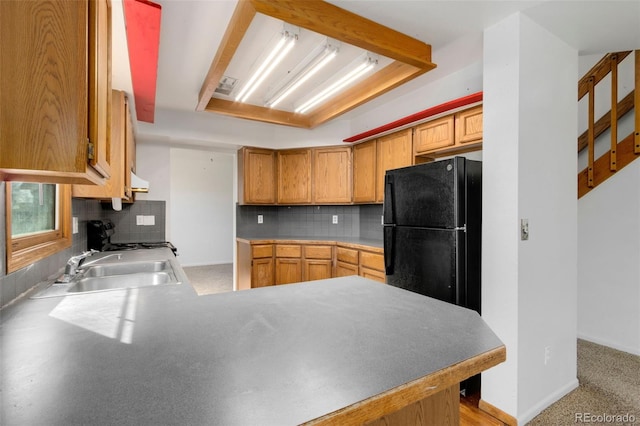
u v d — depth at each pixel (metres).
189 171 6.93
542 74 1.89
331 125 4.04
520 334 1.77
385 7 1.74
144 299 1.23
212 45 2.11
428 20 1.85
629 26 1.87
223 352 0.75
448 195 2.00
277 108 3.43
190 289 1.40
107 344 0.80
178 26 1.90
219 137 3.81
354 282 1.53
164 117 3.46
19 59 0.77
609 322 2.79
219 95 3.09
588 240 2.92
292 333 0.88
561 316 2.02
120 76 1.92
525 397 1.79
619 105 2.84
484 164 1.92
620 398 1.99
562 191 2.03
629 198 2.70
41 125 0.79
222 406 0.54
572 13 1.75
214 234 7.20
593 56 2.96
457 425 1.02
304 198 4.16
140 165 3.67
